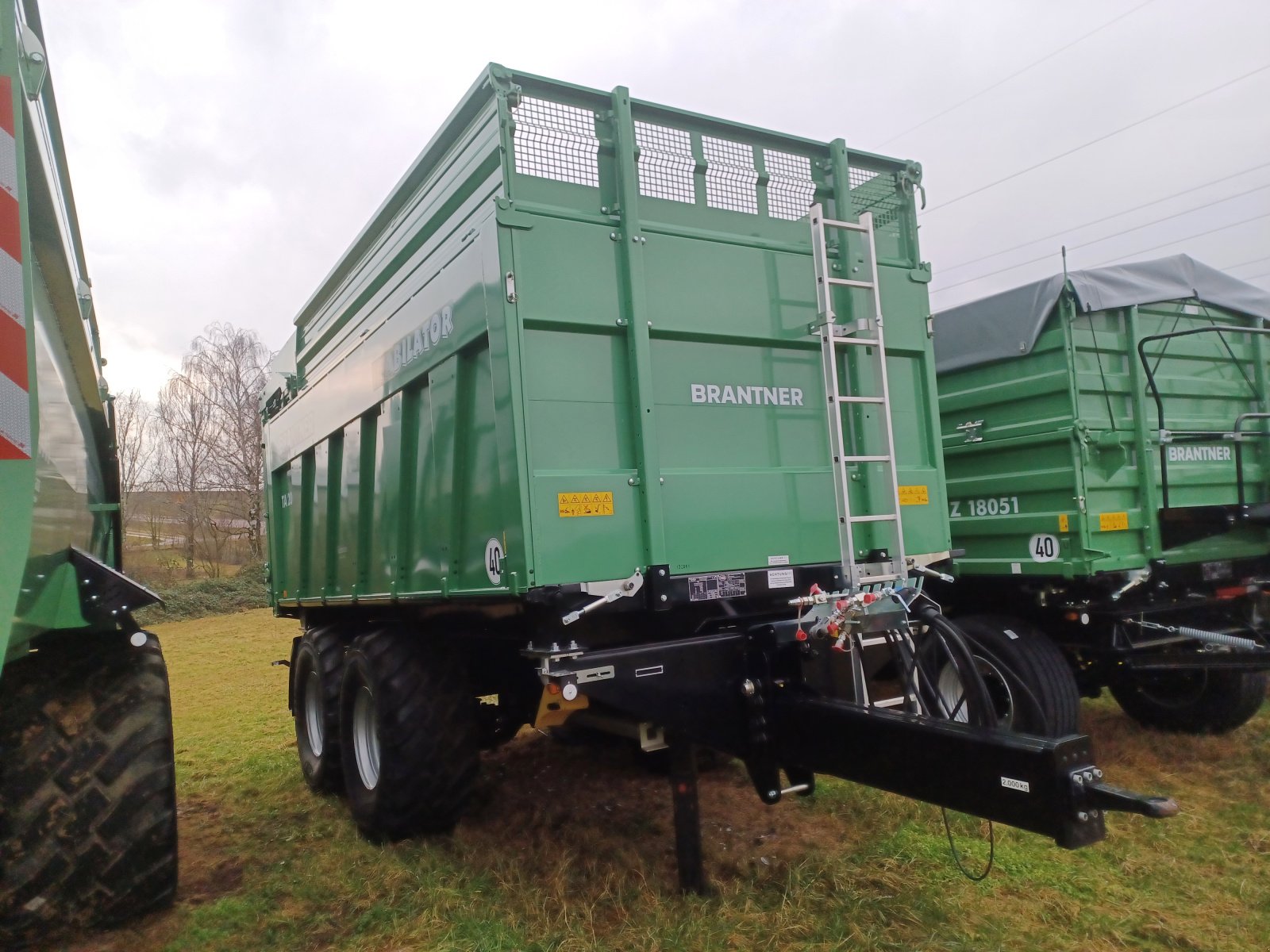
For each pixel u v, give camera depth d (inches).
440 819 161.2
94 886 126.6
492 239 127.6
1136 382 205.6
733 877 139.5
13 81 82.7
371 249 188.4
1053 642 198.8
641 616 141.0
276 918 136.4
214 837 181.6
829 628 125.3
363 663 168.2
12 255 82.4
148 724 131.2
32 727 125.7
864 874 137.6
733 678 133.5
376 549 185.5
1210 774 188.9
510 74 130.0
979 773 100.5
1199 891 133.1
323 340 227.3
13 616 80.2
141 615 830.5
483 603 144.5
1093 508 196.5
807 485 148.7
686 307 140.1
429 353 152.4
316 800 207.6
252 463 1226.0
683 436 137.8
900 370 165.2
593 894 134.6
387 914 134.3
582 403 129.4
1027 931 121.9
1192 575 212.5
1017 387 209.5
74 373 142.6
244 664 485.4
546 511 122.6
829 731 121.4
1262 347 236.7
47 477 101.0
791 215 157.2
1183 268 220.7
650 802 185.3
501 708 182.9
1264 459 232.4
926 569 154.8
